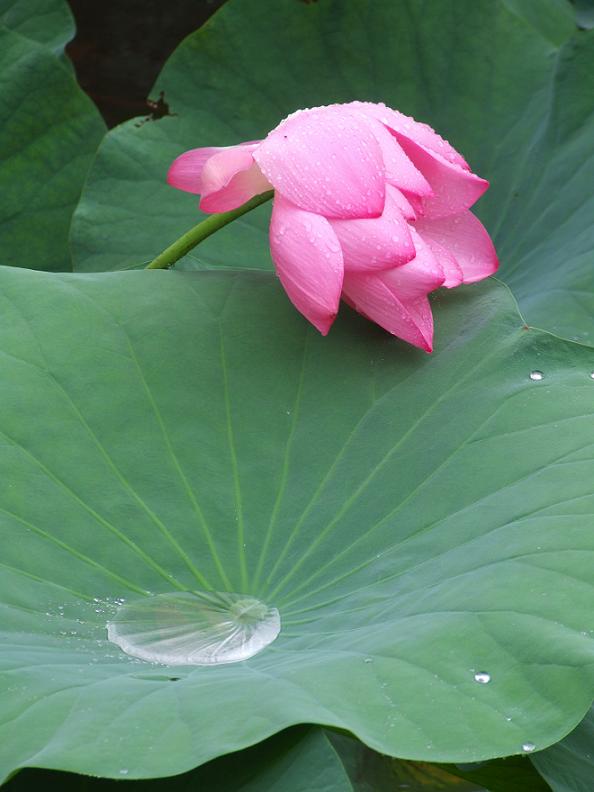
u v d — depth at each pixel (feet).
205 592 4.64
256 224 5.65
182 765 4.16
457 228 5.02
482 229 5.01
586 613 4.39
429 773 5.28
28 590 4.57
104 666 4.44
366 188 4.75
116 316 4.92
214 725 4.23
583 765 4.72
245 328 4.96
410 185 4.79
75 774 4.34
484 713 4.29
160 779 4.28
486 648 4.37
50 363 4.83
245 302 5.00
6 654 4.40
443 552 4.62
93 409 4.81
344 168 4.76
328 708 4.25
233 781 4.25
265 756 4.26
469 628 4.40
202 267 5.51
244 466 4.82
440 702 4.30
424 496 4.73
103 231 5.67
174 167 5.07
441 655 4.37
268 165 4.78
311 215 4.76
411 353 4.94
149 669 4.45
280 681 4.33
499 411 4.80
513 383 4.85
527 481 4.66
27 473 4.71
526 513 4.60
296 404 4.89
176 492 4.76
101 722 4.24
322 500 4.77
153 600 4.62
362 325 4.99
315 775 4.22
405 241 4.75
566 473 4.64
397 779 5.27
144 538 4.70
